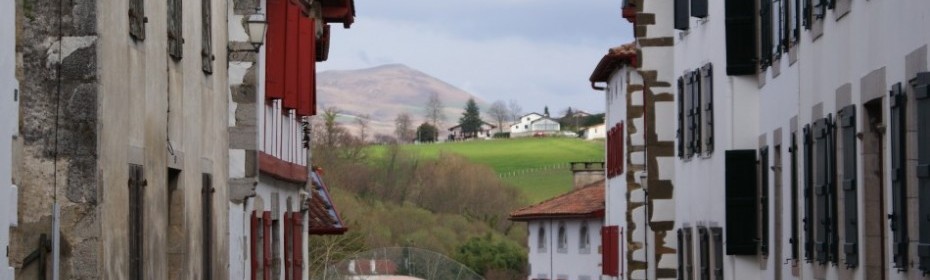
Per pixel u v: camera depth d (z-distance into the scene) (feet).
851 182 64.44
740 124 94.48
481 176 325.01
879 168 62.44
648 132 121.19
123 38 51.37
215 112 68.18
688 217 110.52
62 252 48.14
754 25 93.15
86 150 48.06
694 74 106.22
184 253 60.95
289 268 92.73
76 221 48.11
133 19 52.37
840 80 67.31
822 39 71.46
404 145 451.53
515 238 320.91
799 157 77.87
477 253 273.33
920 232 53.42
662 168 120.88
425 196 312.50
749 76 94.17
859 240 63.67
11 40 42.32
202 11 65.05
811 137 74.18
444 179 317.01
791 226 80.02
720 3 97.55
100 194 48.52
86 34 48.01
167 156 58.18
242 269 77.36
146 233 55.16
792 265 80.38
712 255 101.96
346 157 278.67
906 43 55.67
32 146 47.96
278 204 88.43
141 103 54.03
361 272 136.36
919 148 53.16
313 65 92.79
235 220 75.51
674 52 115.65
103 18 48.85
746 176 93.91
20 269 45.88
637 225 146.10
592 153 435.53
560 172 416.87
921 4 53.57
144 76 54.39
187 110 61.98
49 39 47.96
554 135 483.92
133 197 52.80
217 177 68.64
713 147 100.07
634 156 147.43
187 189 61.82
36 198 48.01
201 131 64.95
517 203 331.36
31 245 47.50
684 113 111.34
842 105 66.49
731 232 93.97
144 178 54.54
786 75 82.02
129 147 52.31
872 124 62.64
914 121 54.90
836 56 68.23
